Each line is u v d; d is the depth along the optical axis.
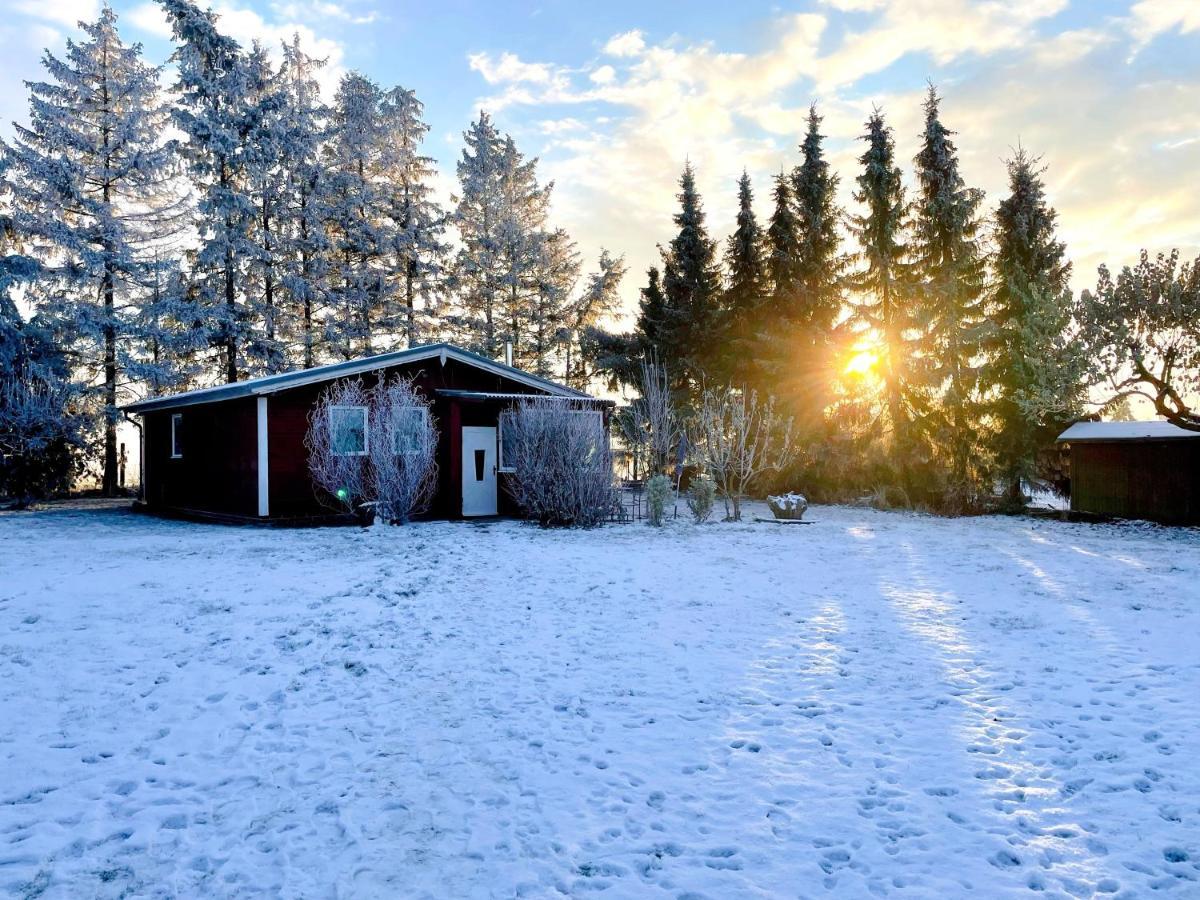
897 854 3.27
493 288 35.94
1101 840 3.37
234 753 4.41
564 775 4.11
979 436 21.69
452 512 17.38
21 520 17.53
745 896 2.96
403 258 33.09
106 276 24.34
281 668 5.96
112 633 6.79
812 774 4.09
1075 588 9.23
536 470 15.94
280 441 16.14
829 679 5.75
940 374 21.28
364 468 16.28
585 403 18.47
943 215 21.75
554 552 12.01
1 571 9.88
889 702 5.23
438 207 34.91
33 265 22.53
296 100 30.55
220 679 5.68
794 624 7.44
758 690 5.50
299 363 30.33
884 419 22.67
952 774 4.07
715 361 27.34
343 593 8.55
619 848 3.33
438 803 3.77
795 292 24.80
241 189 27.47
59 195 23.78
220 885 3.04
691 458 20.78
